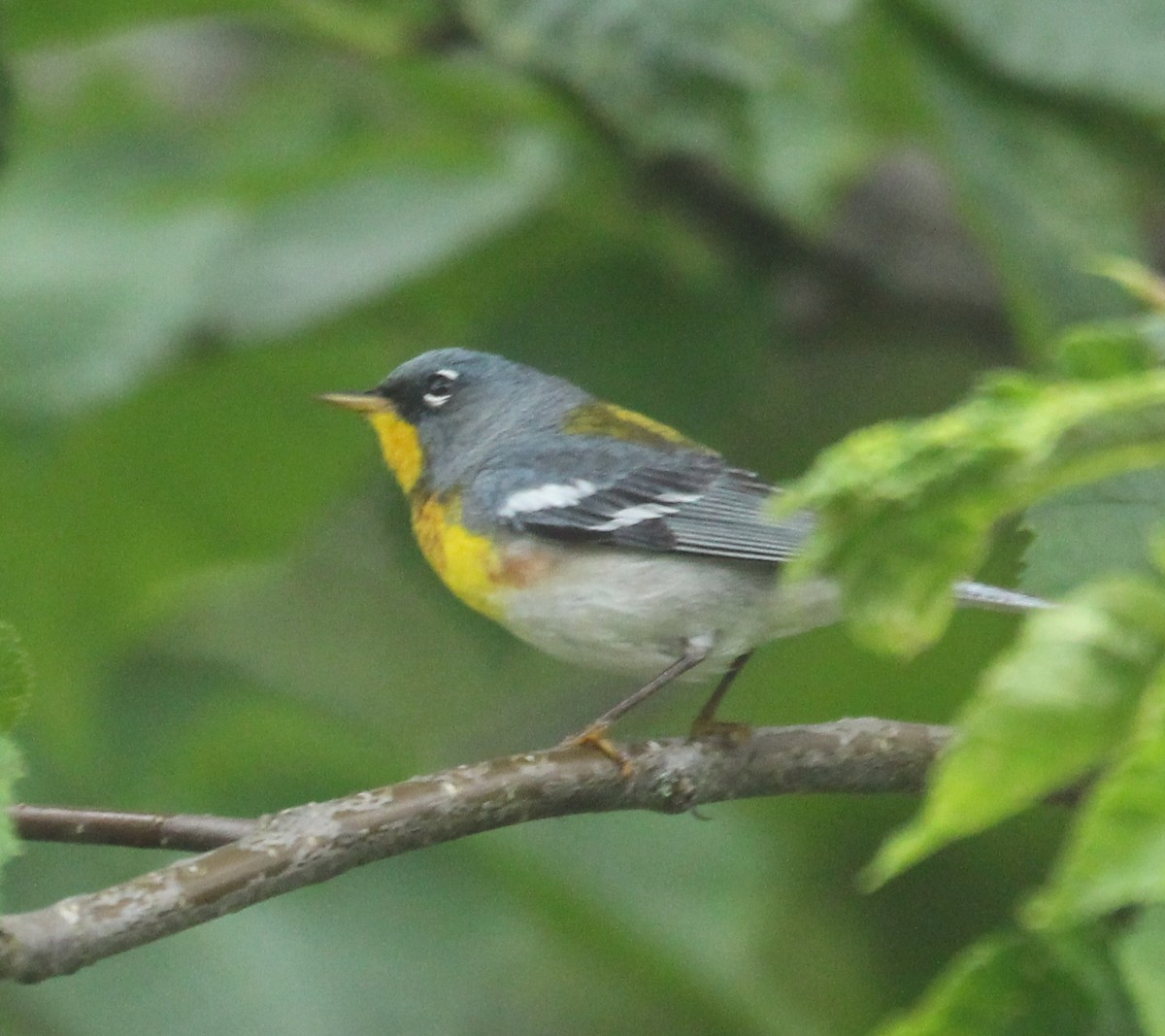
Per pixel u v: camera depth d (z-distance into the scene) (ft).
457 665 46.62
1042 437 13.03
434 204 39.40
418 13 38.58
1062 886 11.25
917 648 14.44
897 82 36.47
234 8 39.06
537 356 40.73
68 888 35.04
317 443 44.39
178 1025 34.53
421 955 35.63
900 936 41.22
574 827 37.86
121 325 38.19
